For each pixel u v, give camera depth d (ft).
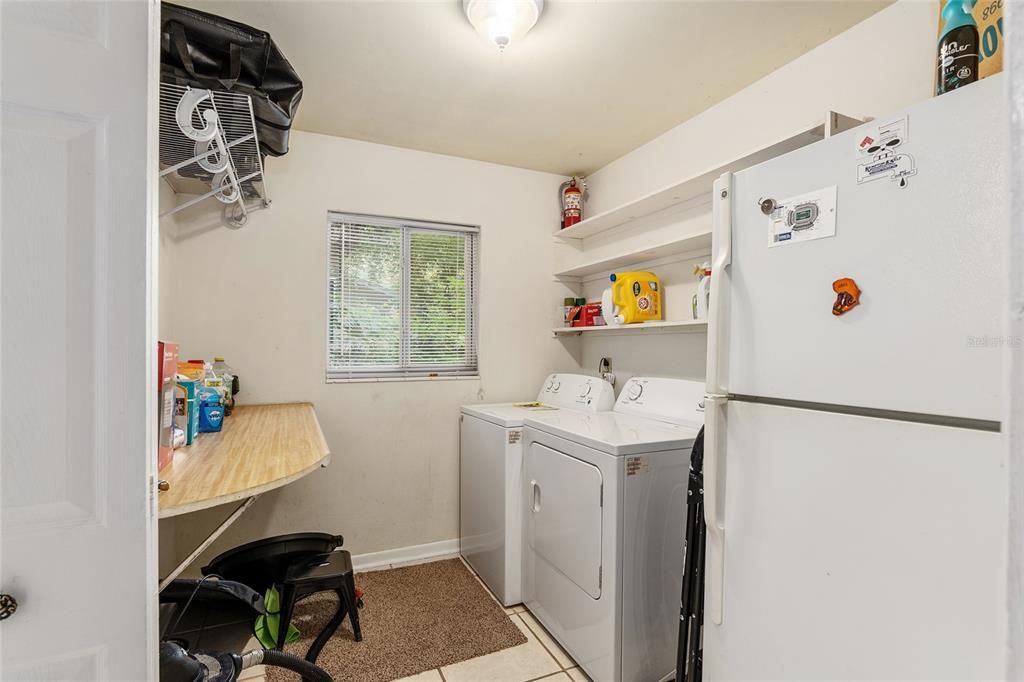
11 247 2.27
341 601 6.14
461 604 7.72
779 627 3.61
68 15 2.35
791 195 3.59
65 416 2.36
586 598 6.06
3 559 2.25
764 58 6.37
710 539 4.16
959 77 3.29
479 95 7.34
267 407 8.09
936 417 2.80
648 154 9.04
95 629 2.39
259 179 6.89
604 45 6.07
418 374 9.72
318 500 8.75
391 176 9.29
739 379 3.96
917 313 2.87
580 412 8.74
